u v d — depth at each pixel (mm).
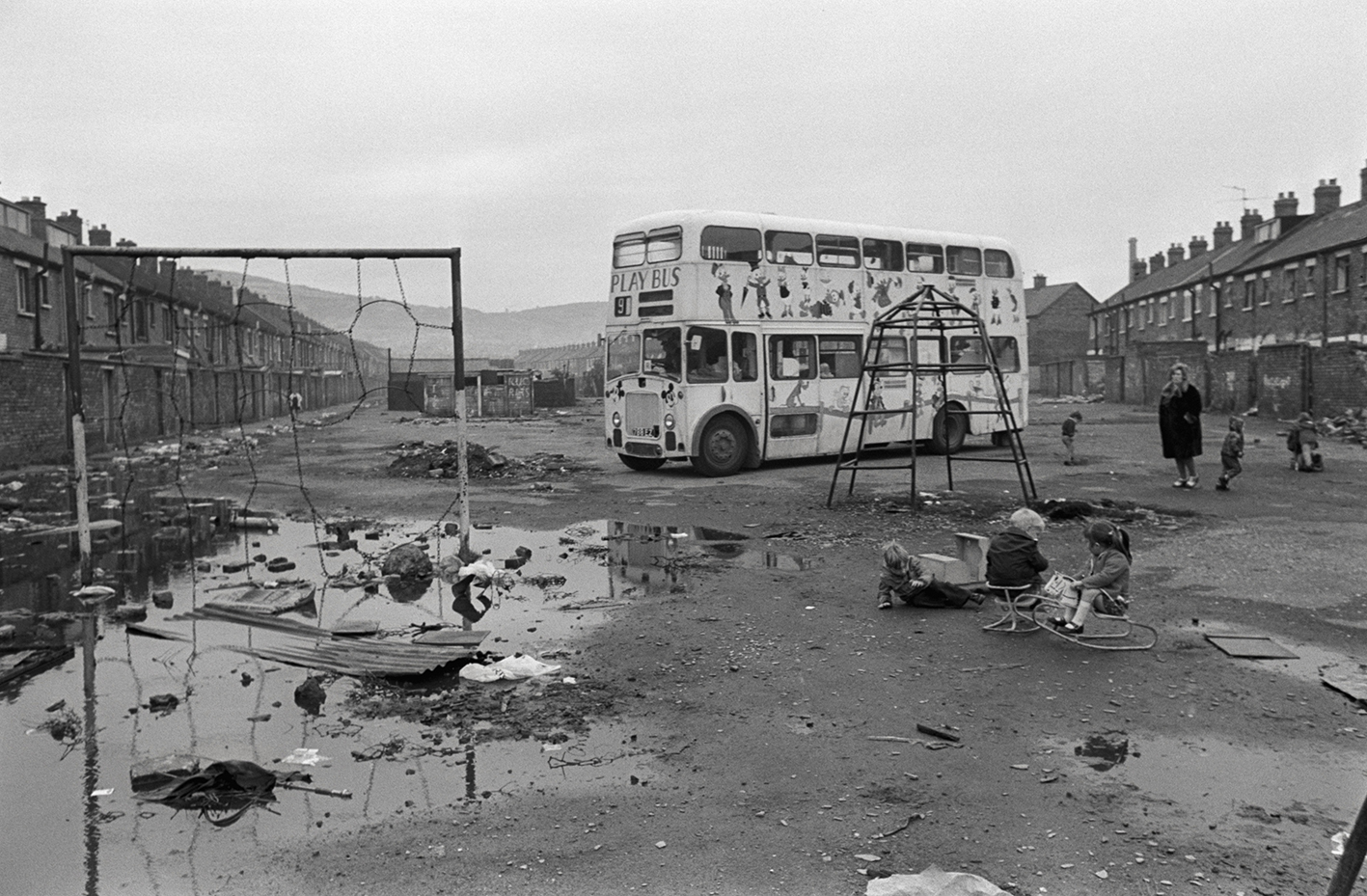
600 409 62625
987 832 4473
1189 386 16031
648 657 7312
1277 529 12250
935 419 22859
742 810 4730
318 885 4062
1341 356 29797
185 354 41906
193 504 16625
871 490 16734
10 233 30781
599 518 14453
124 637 8086
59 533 13562
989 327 23875
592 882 4070
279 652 7492
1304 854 4250
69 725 5957
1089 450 24188
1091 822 4566
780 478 19047
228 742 5684
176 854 4352
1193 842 4359
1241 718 5922
